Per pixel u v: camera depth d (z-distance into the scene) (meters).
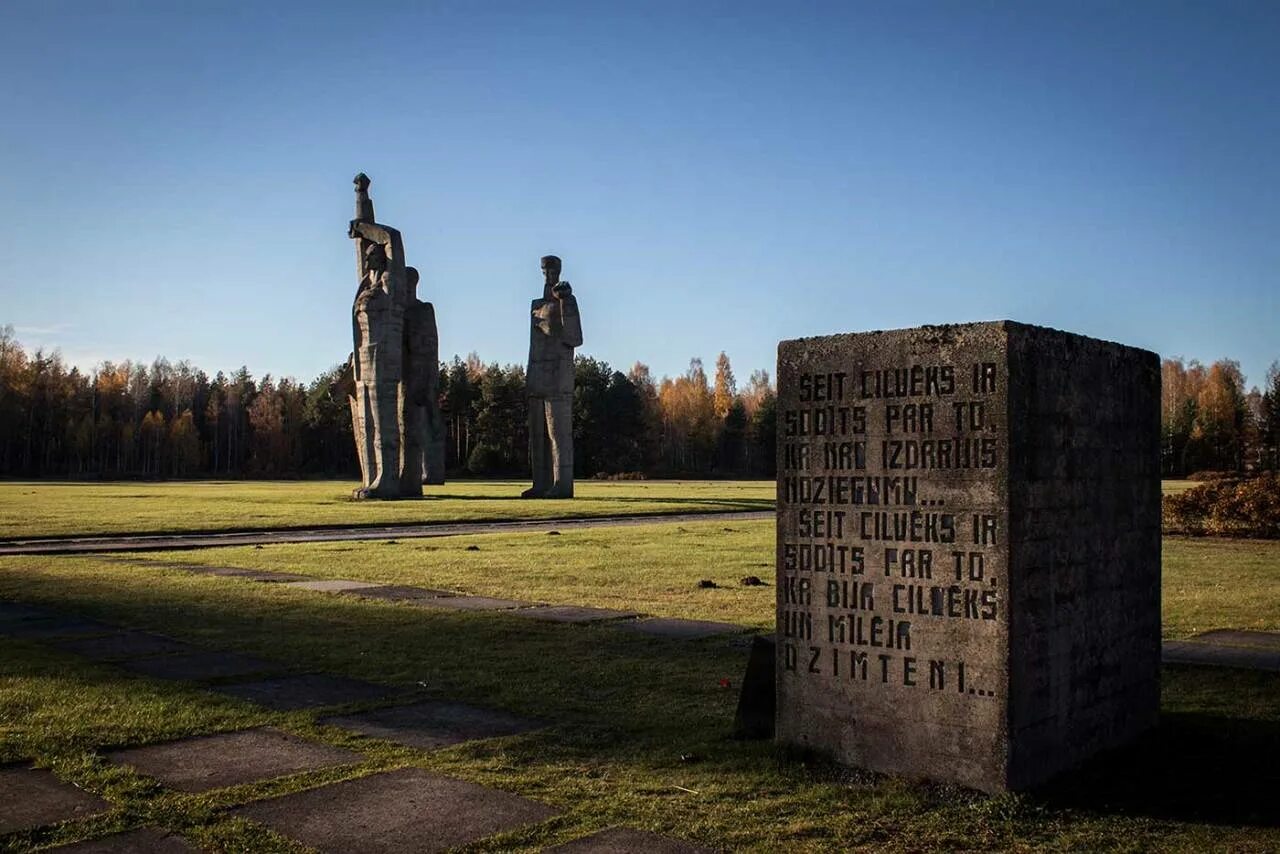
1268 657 10.80
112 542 26.22
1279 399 102.44
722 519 37.00
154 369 152.62
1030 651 6.52
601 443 114.19
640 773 6.92
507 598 15.52
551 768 7.02
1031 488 6.56
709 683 9.62
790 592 7.38
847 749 7.04
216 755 7.32
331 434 128.00
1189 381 125.88
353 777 6.80
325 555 22.42
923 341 6.76
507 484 83.06
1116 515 7.50
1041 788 6.54
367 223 50.38
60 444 125.50
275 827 5.90
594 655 10.93
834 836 5.79
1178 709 8.70
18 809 6.17
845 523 7.09
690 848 5.61
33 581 17.53
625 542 25.75
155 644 11.65
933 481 6.68
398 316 50.28
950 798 6.39
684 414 133.00
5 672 10.02
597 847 5.61
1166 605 14.62
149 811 6.12
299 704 8.81
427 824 5.95
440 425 71.38
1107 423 7.43
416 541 26.31
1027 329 6.58
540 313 51.66
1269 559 21.36
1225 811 6.20
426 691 9.31
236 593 15.96
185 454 124.31
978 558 6.47
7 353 125.56
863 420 7.03
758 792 6.54
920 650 6.70
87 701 8.80
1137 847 5.62
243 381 156.50
